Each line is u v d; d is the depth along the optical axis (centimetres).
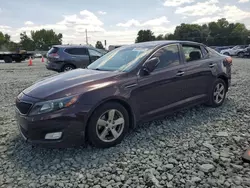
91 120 330
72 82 347
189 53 475
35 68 1845
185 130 409
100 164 307
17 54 2870
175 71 428
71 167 303
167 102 421
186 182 263
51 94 320
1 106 615
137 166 299
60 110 311
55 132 313
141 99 382
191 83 459
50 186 265
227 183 258
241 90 714
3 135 412
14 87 905
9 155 341
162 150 339
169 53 438
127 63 405
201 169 287
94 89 334
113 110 349
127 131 388
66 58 1120
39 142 315
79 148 353
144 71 386
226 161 302
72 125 316
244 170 281
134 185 262
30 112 318
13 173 293
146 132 403
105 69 415
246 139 366
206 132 398
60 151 346
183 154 325
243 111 504
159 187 257
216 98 529
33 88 357
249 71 1223
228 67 548
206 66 489
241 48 3148
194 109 518
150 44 450
